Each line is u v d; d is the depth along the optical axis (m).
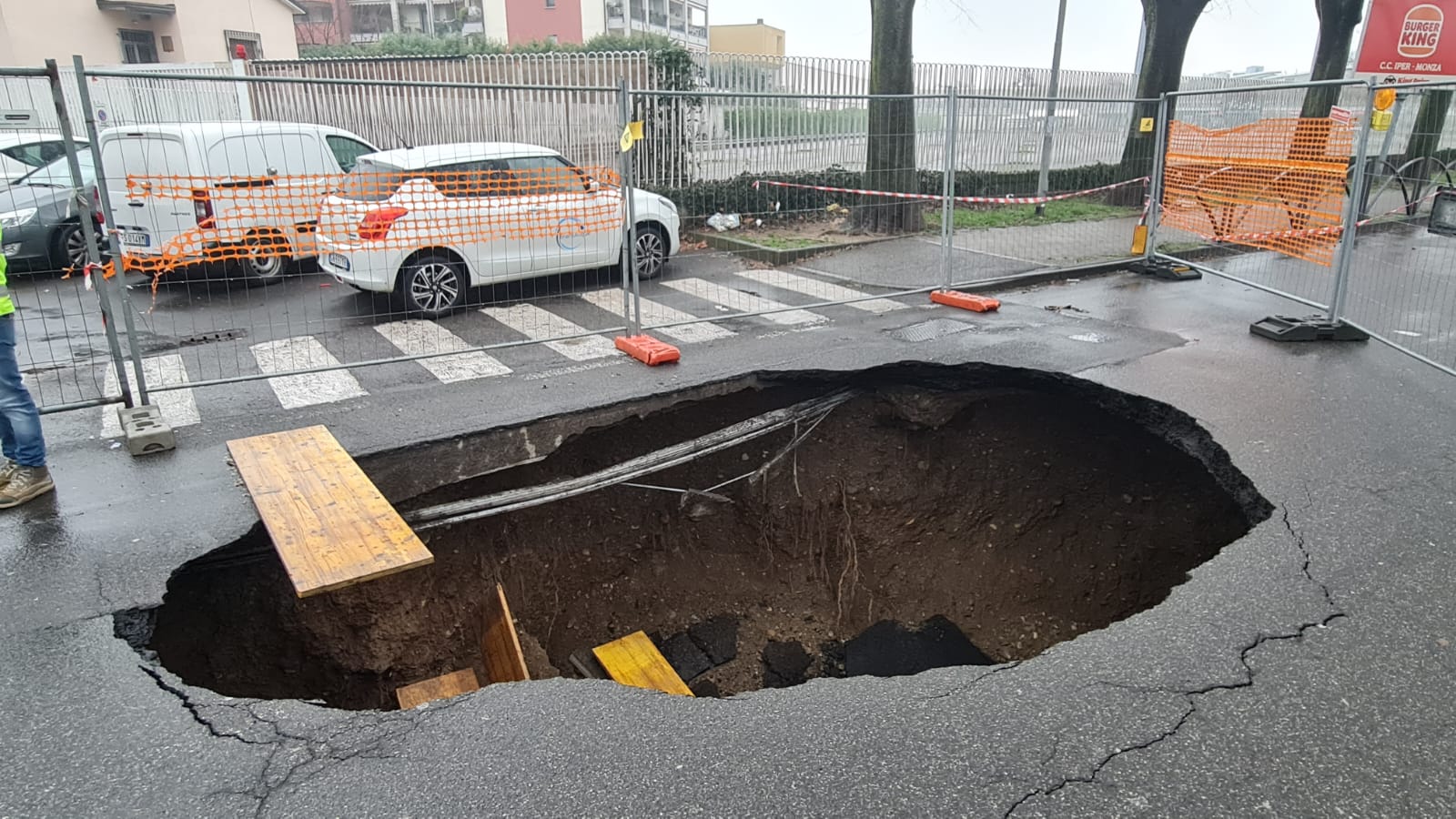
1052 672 3.00
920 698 2.88
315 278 9.97
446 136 11.09
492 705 2.85
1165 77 13.84
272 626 4.29
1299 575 3.59
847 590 6.53
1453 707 2.83
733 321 7.77
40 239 9.55
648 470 5.58
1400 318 7.58
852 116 11.12
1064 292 8.84
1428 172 11.07
